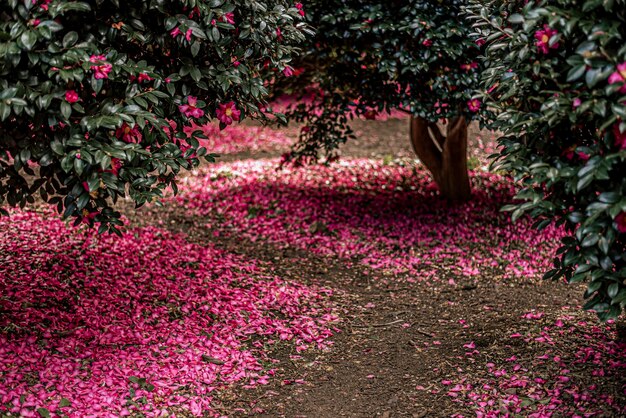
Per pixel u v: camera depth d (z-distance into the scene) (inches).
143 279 206.8
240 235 263.6
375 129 503.8
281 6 161.5
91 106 134.4
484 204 297.6
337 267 237.9
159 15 139.3
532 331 182.5
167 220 276.4
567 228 135.7
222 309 193.5
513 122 128.0
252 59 161.0
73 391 145.3
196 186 323.9
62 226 246.7
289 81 270.5
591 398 146.8
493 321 193.2
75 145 128.8
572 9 114.3
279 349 177.3
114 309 185.8
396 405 152.3
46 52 124.3
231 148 435.5
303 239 260.4
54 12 120.4
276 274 227.3
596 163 112.5
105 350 163.8
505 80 132.7
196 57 149.5
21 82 125.0
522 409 146.2
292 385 160.7
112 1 128.3
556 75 120.6
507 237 262.4
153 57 149.9
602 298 122.6
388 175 349.4
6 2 123.4
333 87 250.1
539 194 123.5
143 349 166.9
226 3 142.3
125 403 144.3
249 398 153.9
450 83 220.5
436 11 218.5
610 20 111.8
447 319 197.3
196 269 221.8
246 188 318.0
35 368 151.6
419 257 247.1
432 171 303.6
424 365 169.8
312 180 336.5
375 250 252.8
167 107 146.6
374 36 225.5
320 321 193.0
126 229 256.4
